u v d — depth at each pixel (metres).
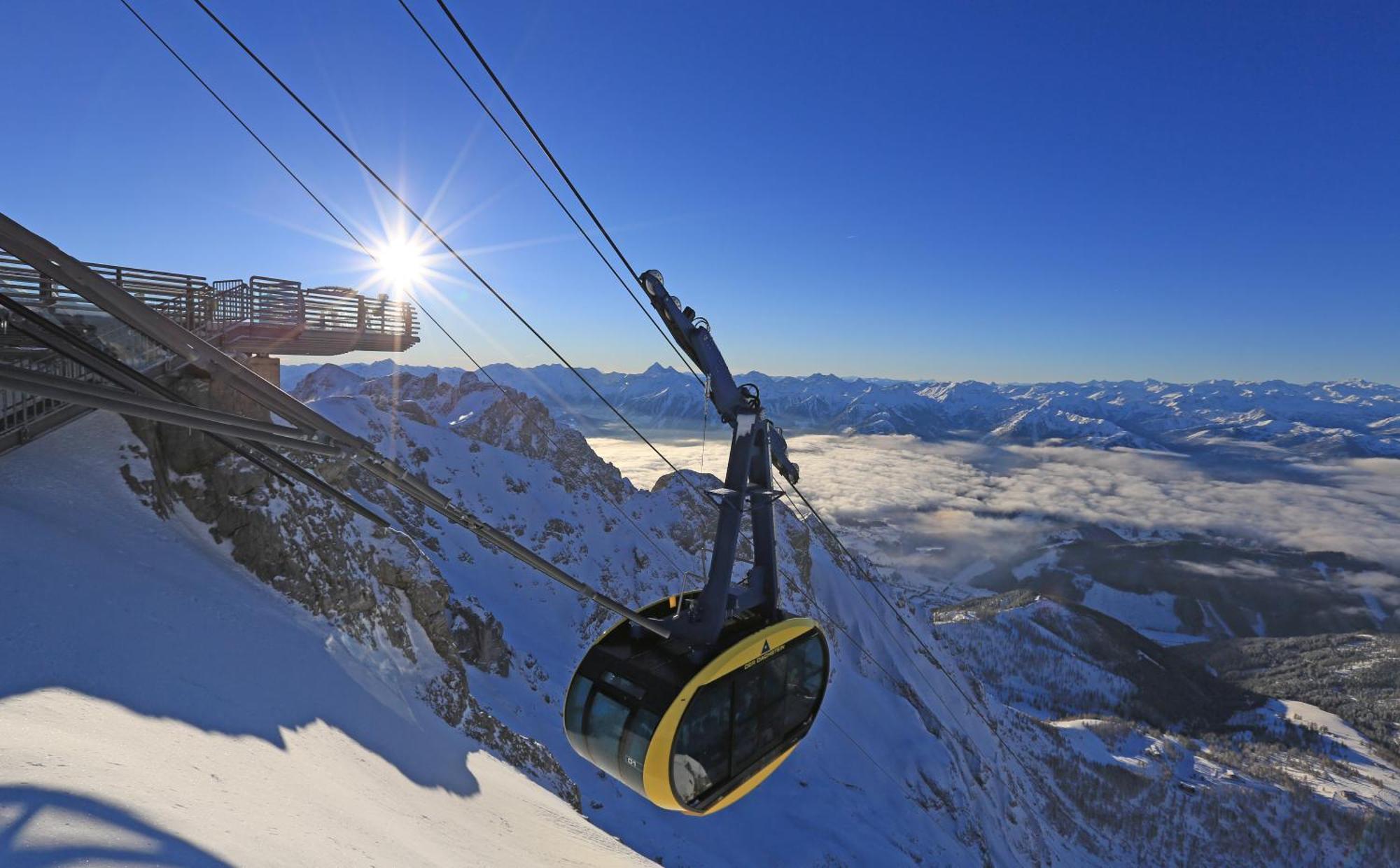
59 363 20.28
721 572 12.28
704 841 58.62
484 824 20.08
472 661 66.94
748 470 12.27
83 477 20.55
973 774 153.88
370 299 33.12
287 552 26.08
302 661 20.69
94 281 5.80
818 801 85.94
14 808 6.27
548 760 36.34
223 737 12.95
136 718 11.41
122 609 15.58
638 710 11.37
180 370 24.05
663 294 12.30
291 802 11.65
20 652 11.59
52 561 15.50
